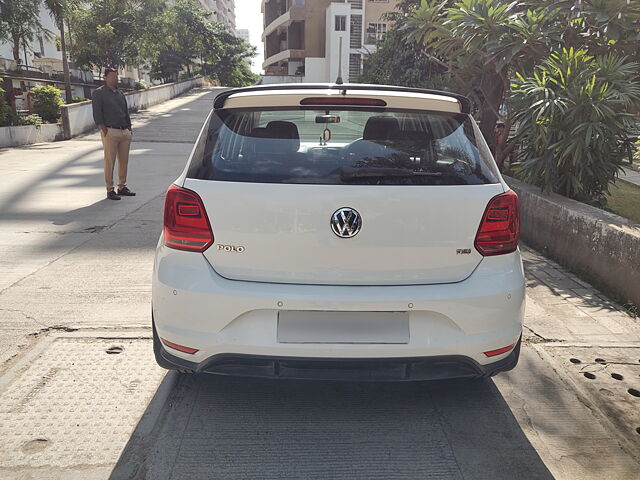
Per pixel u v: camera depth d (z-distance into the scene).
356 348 2.36
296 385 3.09
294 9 48.97
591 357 3.47
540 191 6.14
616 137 5.79
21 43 25.00
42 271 4.82
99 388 2.98
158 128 21.09
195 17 52.78
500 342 2.48
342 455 2.50
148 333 3.64
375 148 2.49
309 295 2.33
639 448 2.60
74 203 7.73
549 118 5.60
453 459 2.49
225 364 2.44
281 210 2.34
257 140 2.53
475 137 2.68
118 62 35.12
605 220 4.76
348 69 45.00
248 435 2.63
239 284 2.37
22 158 13.09
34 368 3.17
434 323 2.40
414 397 3.00
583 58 5.76
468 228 2.41
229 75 63.00
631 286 4.26
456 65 8.77
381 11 45.16
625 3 5.88
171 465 2.40
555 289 4.66
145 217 6.89
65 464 2.38
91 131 21.38
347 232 2.33
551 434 2.69
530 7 7.07
